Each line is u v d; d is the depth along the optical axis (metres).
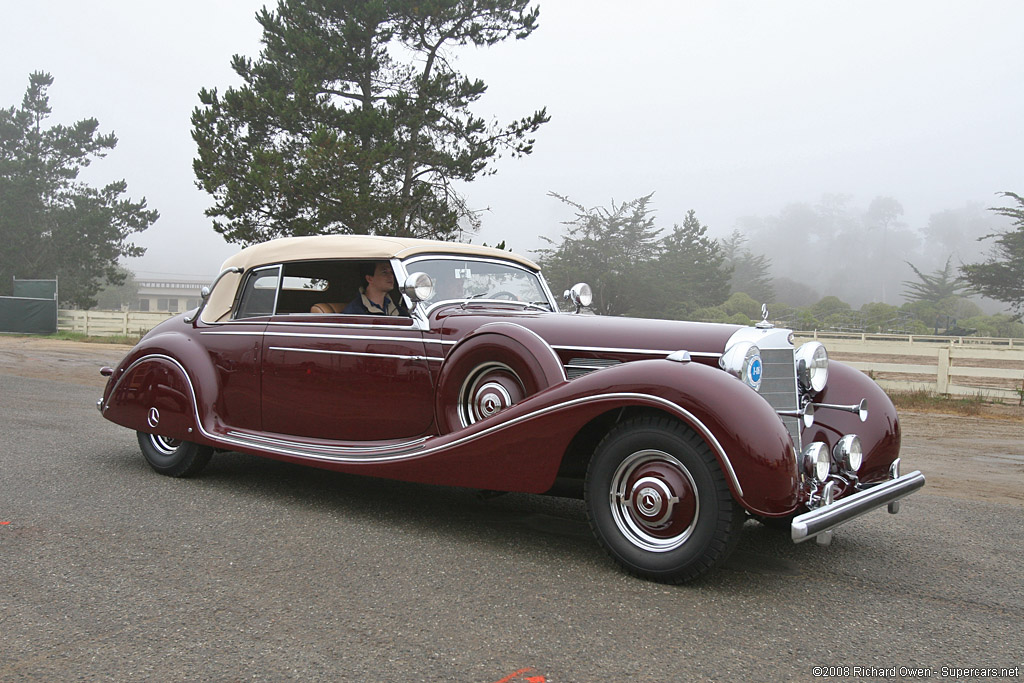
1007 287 46.56
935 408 10.98
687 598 3.03
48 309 25.94
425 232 19.67
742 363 3.29
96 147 42.00
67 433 6.46
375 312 4.39
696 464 3.04
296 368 4.41
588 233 35.19
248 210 18.05
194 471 4.88
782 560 3.61
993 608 3.04
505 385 3.74
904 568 3.55
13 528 3.70
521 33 20.06
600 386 3.21
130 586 2.99
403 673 2.31
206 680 2.24
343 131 18.45
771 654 2.53
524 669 2.36
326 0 19.34
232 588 3.00
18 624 2.62
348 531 3.83
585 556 3.53
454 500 4.55
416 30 19.88
